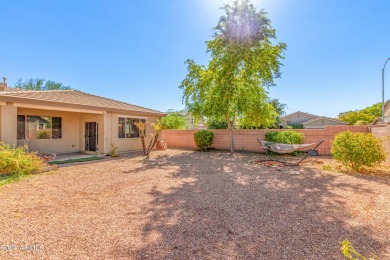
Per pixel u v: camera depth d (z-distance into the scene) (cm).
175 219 367
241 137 1409
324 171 751
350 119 3300
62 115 1232
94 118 1225
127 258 255
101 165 901
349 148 720
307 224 342
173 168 838
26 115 1076
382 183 580
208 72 1315
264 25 1089
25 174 705
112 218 371
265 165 890
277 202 447
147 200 465
